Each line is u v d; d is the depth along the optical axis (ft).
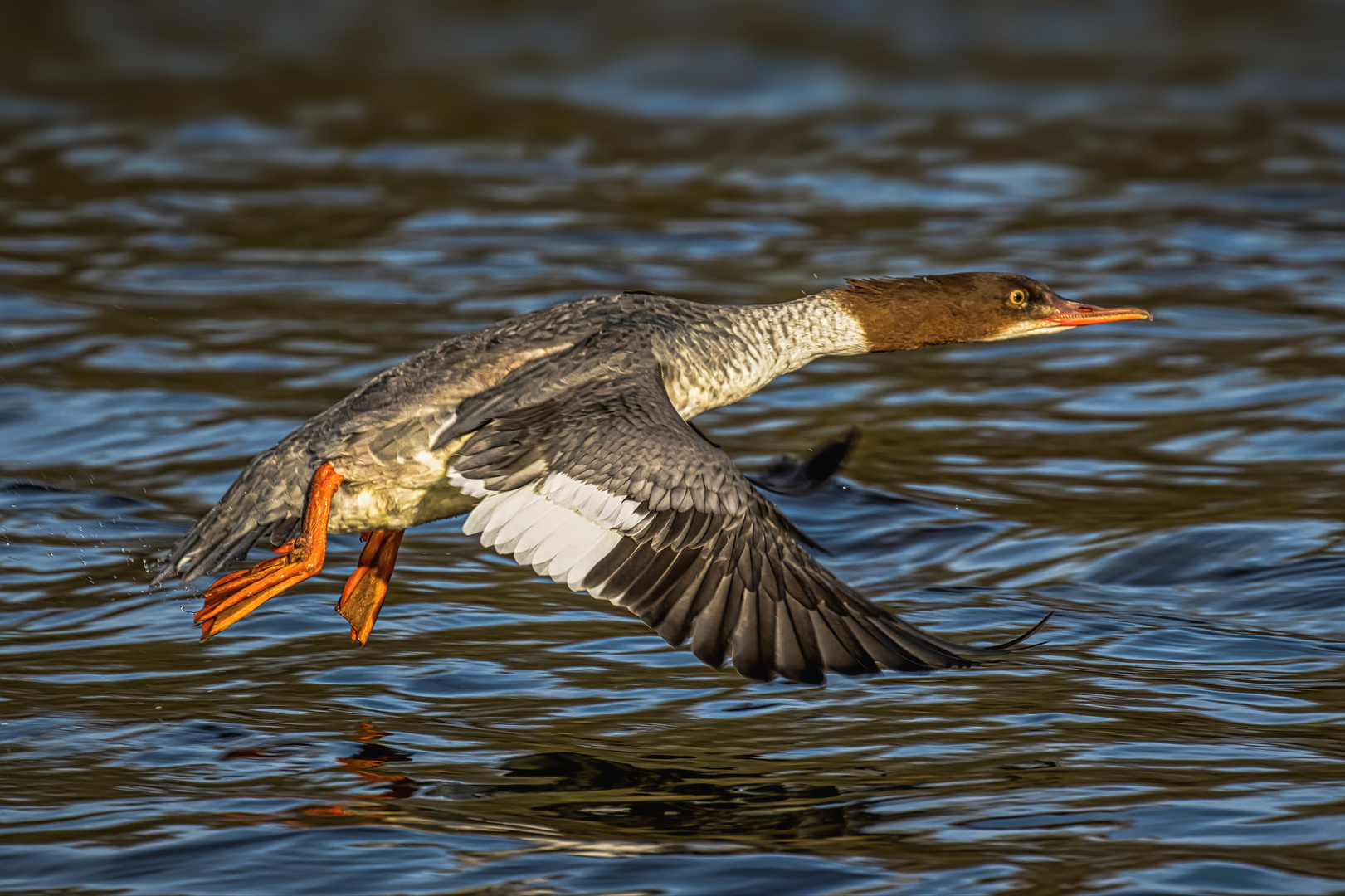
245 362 49.88
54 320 53.26
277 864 22.39
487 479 23.90
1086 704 28.53
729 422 46.78
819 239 63.26
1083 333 53.62
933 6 111.55
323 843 23.07
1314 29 104.01
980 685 29.63
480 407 25.45
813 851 22.68
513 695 29.50
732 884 21.72
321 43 100.37
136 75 91.56
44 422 44.83
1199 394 47.67
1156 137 79.92
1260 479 41.09
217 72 92.63
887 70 94.89
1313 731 26.94
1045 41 102.17
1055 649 31.48
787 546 23.07
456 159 76.13
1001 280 30.83
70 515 38.91
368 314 54.44
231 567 36.14
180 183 71.20
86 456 42.73
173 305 55.16
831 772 25.72
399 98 87.66
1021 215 66.64
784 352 29.45
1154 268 59.21
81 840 23.18
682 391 27.58
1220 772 25.22
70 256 60.59
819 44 100.89
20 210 66.64
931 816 23.86
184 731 27.53
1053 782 25.03
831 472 31.96
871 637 22.67
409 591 35.24
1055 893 21.12
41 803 24.49
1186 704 28.37
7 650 31.50
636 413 24.08
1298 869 21.70
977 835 23.06
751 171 74.28
